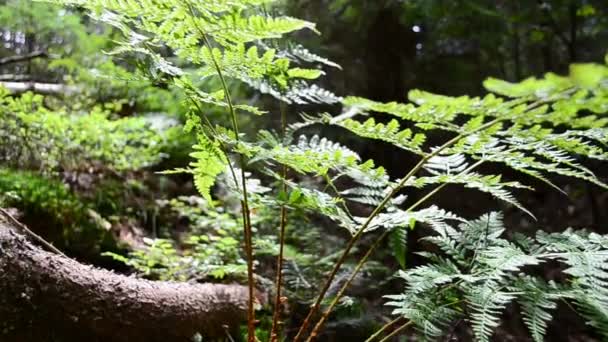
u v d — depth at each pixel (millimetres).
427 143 3875
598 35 4395
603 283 1314
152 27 1538
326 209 1534
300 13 3910
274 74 1717
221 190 3699
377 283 2793
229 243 2479
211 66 1614
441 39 4344
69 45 4082
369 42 4219
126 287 1873
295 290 2564
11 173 2814
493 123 1292
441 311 1497
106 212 3064
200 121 1623
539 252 1558
